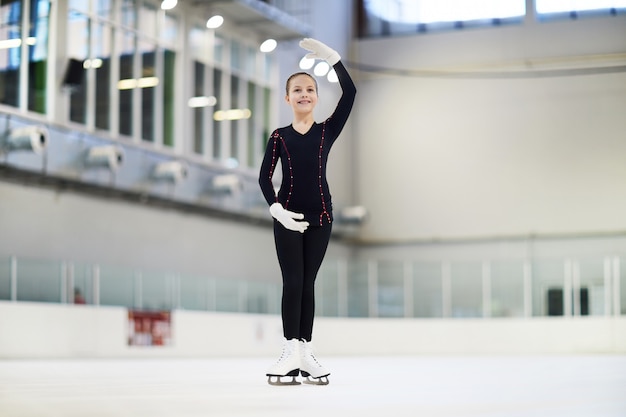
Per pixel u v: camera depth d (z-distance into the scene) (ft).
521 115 141.90
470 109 144.05
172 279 95.25
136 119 102.63
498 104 142.92
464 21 145.48
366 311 128.06
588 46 139.64
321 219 28.91
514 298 129.18
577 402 20.27
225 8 114.52
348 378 34.50
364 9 150.00
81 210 94.79
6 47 87.81
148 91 104.83
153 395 23.59
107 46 99.09
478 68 143.84
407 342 125.18
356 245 148.25
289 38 126.41
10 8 88.63
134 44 103.04
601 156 138.41
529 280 129.18
